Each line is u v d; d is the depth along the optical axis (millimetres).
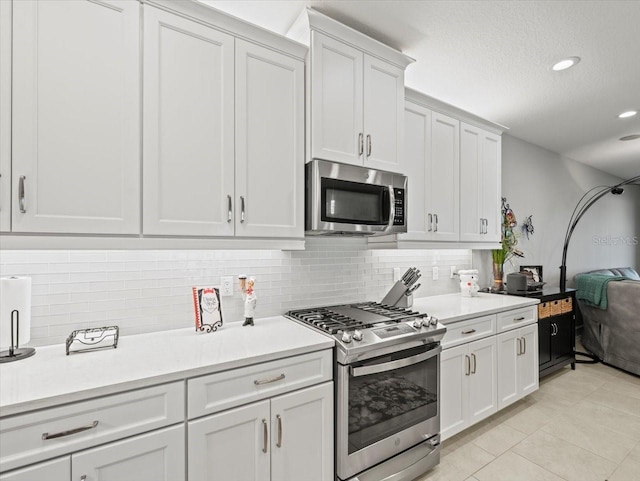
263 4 1745
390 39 2037
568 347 3441
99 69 1281
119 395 1086
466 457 2070
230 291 1902
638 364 3293
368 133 1979
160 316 1706
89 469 1031
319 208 1745
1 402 937
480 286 3418
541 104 2932
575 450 2137
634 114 3148
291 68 1750
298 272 2170
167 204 1411
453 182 2609
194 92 1477
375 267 2570
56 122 1204
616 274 5082
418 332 1804
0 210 1120
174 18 1434
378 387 1678
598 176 5203
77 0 1245
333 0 1716
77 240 1240
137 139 1351
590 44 2072
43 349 1406
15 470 940
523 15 1818
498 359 2436
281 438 1402
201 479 1221
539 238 4148
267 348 1432
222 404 1270
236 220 1578
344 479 1555
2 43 1126
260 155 1648
